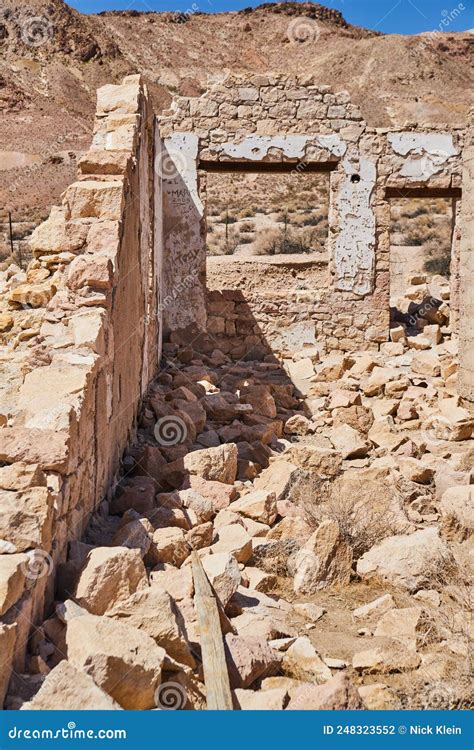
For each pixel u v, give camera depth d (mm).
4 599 3461
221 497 7105
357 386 12570
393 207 40094
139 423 9289
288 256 20688
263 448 8898
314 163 15156
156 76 84625
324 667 4363
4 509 3988
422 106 85375
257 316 15031
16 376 7000
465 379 11172
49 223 9328
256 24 104875
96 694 3383
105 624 3803
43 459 4602
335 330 15102
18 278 10281
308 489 7586
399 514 7031
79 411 5145
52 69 73812
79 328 6102
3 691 3395
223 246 31672
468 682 4324
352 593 5746
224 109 14641
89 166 7777
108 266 6613
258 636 4523
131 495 6512
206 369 12969
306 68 94438
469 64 100562
